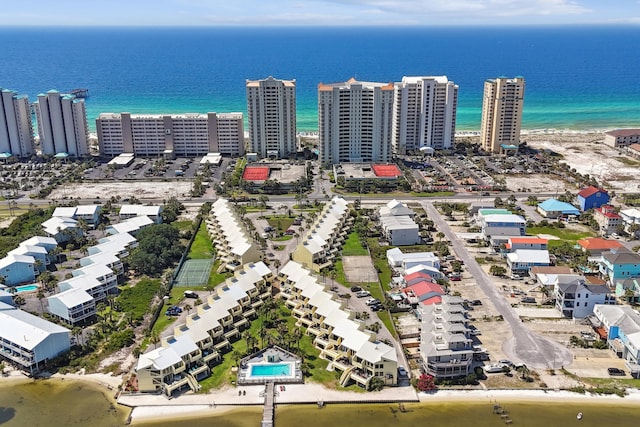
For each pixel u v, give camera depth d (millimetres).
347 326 191875
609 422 161500
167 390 172250
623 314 198375
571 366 185375
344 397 171625
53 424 162625
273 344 196000
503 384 177250
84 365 188250
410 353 193125
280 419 163500
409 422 162125
